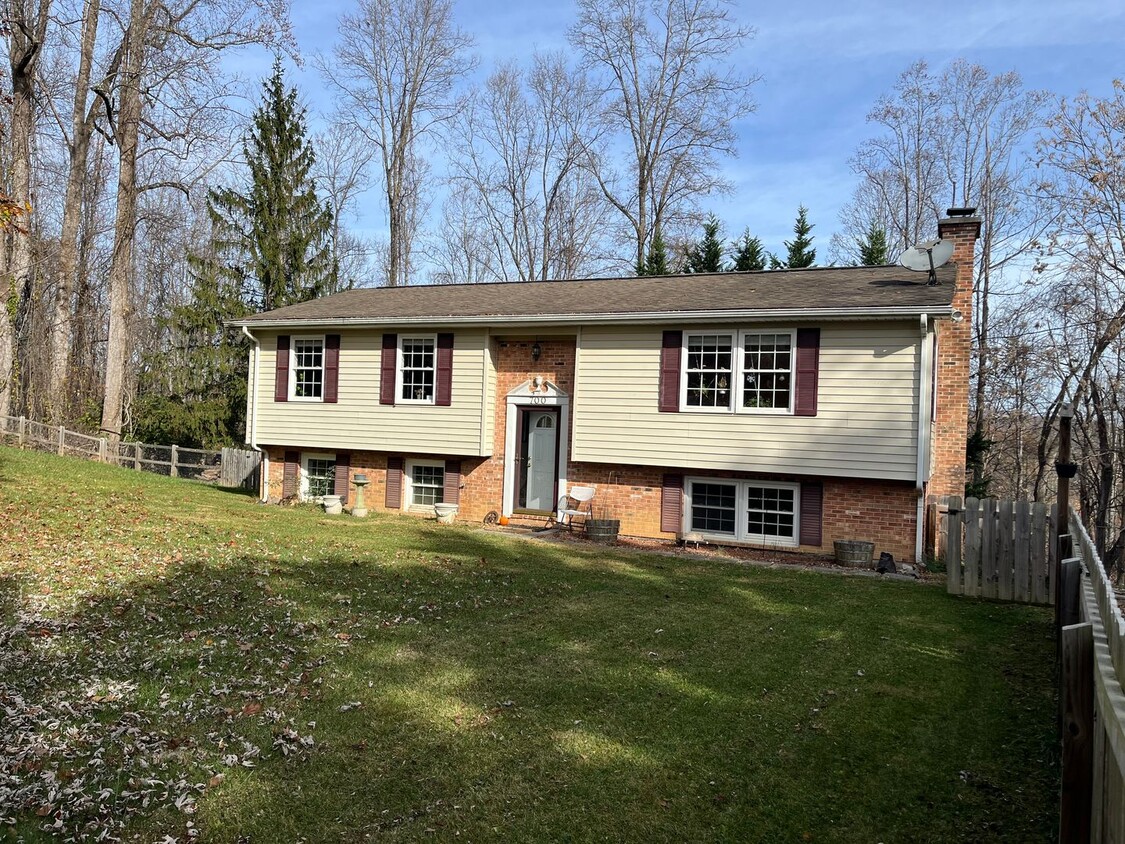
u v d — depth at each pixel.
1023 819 4.12
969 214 14.76
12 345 24.39
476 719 5.39
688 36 32.28
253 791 4.35
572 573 10.90
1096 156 22.17
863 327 12.51
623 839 3.93
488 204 38.88
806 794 4.40
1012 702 5.87
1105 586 4.22
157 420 28.48
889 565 11.97
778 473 13.28
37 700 5.48
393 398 16.72
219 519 13.96
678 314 13.52
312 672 6.28
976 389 27.91
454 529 14.94
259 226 29.78
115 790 4.29
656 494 14.64
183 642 6.93
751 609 8.89
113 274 24.66
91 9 24.14
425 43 34.41
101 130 24.45
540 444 16.19
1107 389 24.25
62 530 11.38
